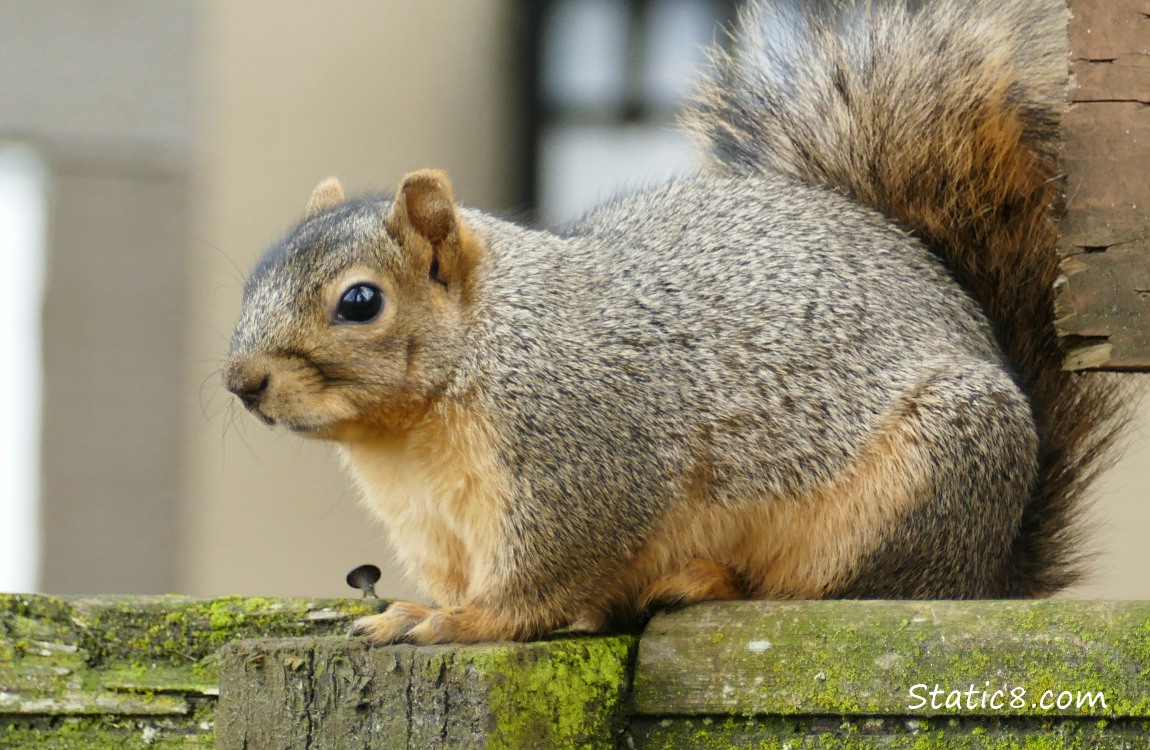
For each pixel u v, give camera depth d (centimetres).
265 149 1324
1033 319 793
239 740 548
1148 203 636
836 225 776
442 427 689
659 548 706
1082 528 807
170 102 1349
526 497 674
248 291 699
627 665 575
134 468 1332
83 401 1340
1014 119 802
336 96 1326
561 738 550
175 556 1331
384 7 1332
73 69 1345
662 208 788
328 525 1299
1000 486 714
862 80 843
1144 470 1166
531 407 679
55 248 1341
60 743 620
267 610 634
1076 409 794
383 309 681
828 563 721
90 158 1341
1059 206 660
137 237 1344
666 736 571
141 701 620
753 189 802
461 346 688
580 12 1366
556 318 697
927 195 807
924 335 743
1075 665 539
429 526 719
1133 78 641
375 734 534
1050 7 835
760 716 565
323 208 770
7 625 624
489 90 1350
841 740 559
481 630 656
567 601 675
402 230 689
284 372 674
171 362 1341
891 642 556
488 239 721
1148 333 633
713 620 576
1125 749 535
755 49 886
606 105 1389
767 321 727
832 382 725
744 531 726
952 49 834
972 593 713
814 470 719
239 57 1325
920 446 712
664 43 1388
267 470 1308
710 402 709
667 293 723
